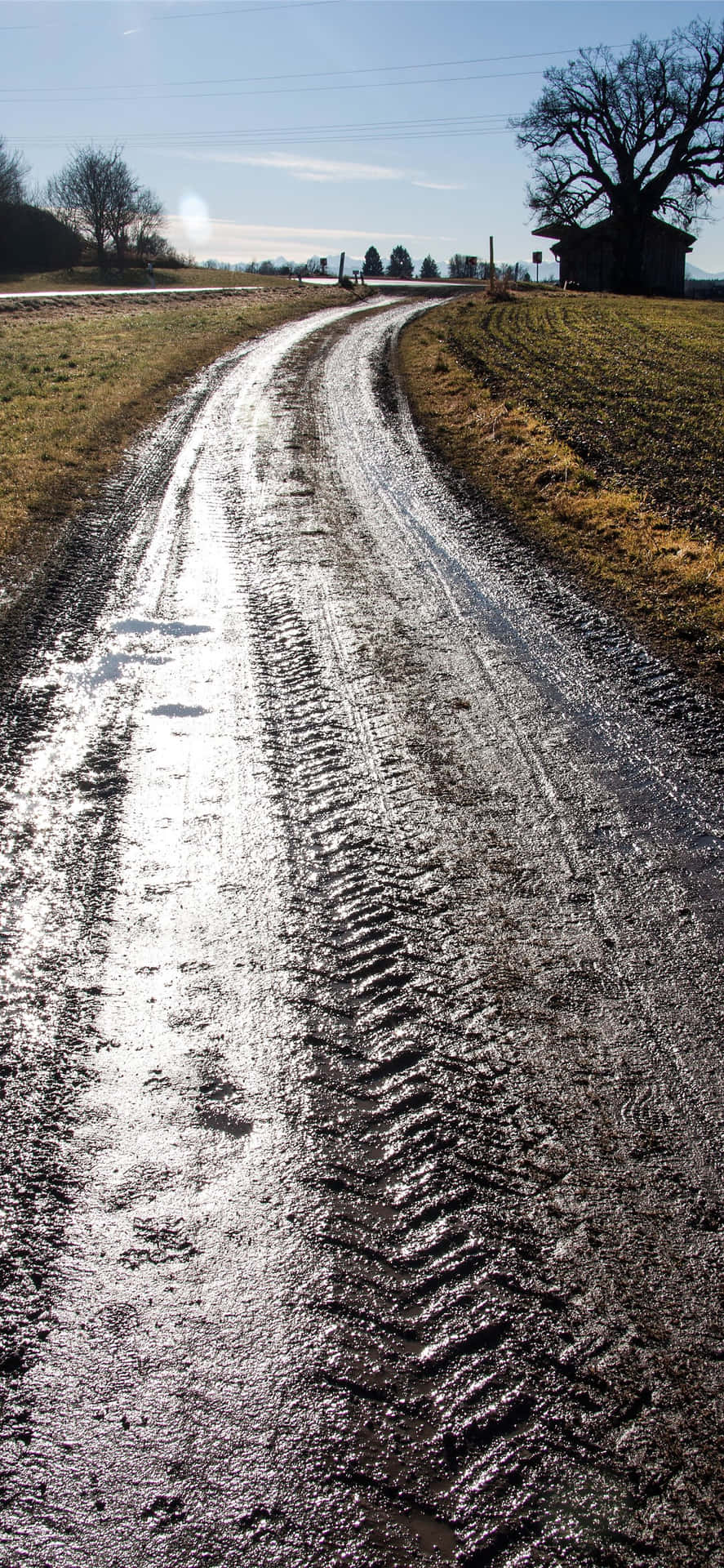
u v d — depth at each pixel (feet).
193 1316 9.32
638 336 95.76
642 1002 13.48
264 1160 11.00
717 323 109.60
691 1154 11.19
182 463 45.68
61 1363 8.87
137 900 15.38
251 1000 13.37
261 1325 9.26
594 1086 12.09
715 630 26.22
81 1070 12.09
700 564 30.73
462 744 20.81
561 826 17.71
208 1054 12.44
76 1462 8.13
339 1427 8.45
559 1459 8.24
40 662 23.91
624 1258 9.97
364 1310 9.43
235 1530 7.71
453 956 14.35
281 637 26.43
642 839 17.33
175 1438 8.33
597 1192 10.68
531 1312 9.42
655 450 47.93
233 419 56.49
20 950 14.10
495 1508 7.90
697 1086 12.12
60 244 201.36
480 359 80.94
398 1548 7.61
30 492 37.68
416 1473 8.13
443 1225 10.28
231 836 17.20
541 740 20.98
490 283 158.51
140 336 87.97
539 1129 11.48
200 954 14.24
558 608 28.73
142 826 17.40
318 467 46.62
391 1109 11.71
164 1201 10.46
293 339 92.58
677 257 208.54
